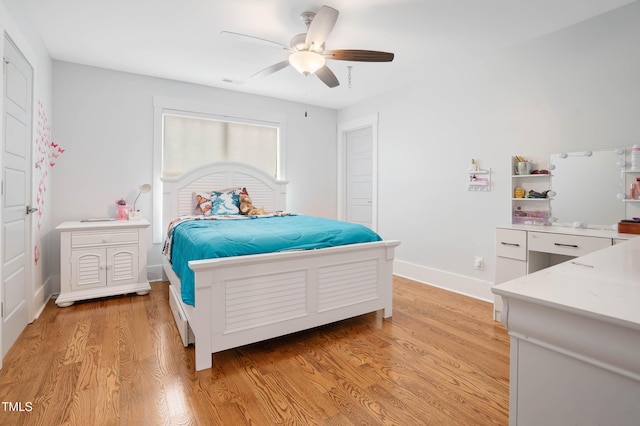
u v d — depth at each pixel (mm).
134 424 1411
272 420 1445
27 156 2412
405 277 3977
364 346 2160
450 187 3447
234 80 3797
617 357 497
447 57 3100
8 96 2037
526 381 616
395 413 1499
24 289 2371
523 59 2814
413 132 3842
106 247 3059
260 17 2410
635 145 2229
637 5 2213
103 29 2621
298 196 4758
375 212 4371
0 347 1828
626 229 2184
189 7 2293
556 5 2244
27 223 2420
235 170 4160
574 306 540
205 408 1520
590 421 533
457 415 1487
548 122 2672
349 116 4832
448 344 2191
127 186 3609
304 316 2199
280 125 4543
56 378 1742
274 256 2033
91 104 3408
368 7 2254
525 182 2828
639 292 621
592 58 2424
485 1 2189
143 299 3088
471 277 3270
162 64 3344
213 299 1865
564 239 2264
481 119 3145
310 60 2297
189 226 2729
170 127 3885
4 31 1911
